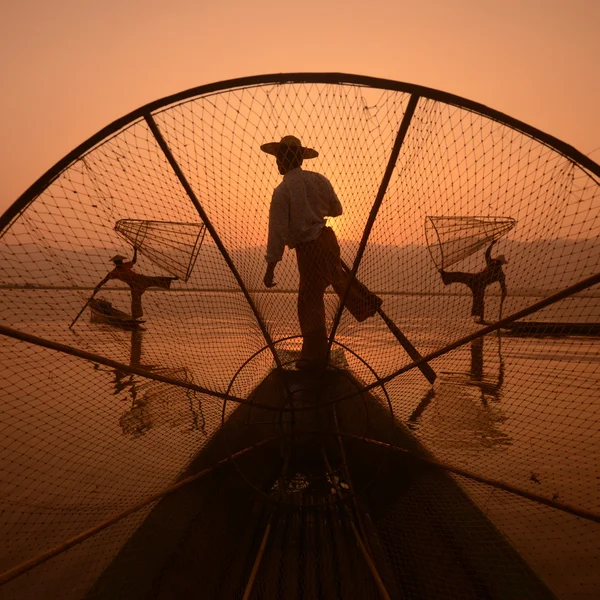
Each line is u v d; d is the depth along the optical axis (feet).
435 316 9.04
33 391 10.79
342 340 12.17
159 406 9.78
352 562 5.13
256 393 8.97
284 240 8.66
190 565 4.87
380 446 7.68
